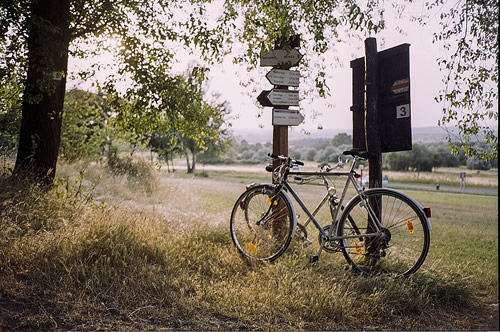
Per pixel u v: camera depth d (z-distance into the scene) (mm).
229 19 6754
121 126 8594
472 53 5406
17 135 10227
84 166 12555
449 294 4133
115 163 13148
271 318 3576
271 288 4043
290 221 4984
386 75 4941
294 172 5145
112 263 4258
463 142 5945
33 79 7090
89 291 3734
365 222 4926
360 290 4168
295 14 5914
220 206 10914
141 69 7379
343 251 4750
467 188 30344
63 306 3436
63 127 13656
